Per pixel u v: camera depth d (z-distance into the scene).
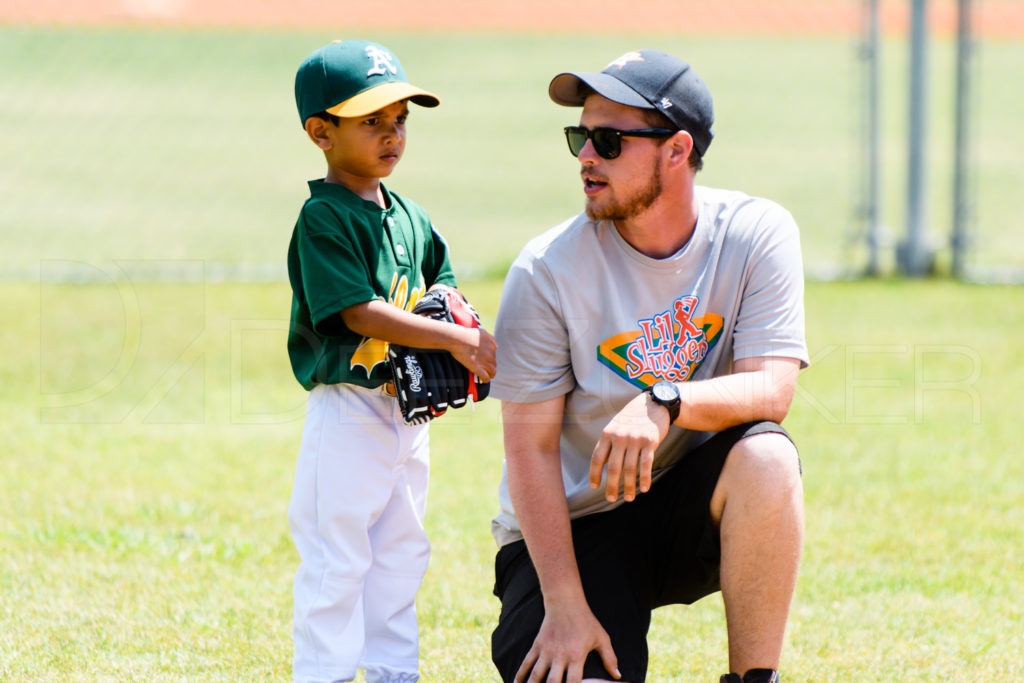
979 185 46.44
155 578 11.37
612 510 8.74
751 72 71.62
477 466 15.16
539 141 55.16
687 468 8.38
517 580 8.57
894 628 10.38
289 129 55.75
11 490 13.88
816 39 81.44
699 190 8.85
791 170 49.31
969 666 9.62
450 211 41.19
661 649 10.06
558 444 8.54
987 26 83.06
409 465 9.70
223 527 12.91
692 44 79.50
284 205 41.41
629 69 8.28
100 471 14.75
